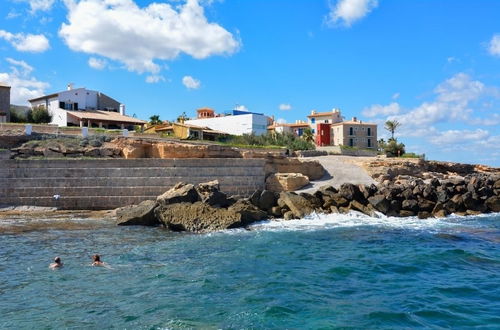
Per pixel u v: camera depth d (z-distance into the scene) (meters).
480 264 21.94
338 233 30.81
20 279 18.30
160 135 57.12
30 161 39.25
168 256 23.05
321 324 13.43
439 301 15.83
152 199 40.50
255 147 58.59
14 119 74.38
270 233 30.58
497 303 15.63
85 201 39.59
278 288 17.27
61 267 20.39
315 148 78.38
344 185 40.88
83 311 14.44
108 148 44.38
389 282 18.42
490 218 40.62
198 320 13.65
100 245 25.89
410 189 42.88
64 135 47.88
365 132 117.25
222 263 21.53
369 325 13.42
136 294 16.30
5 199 38.72
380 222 36.50
